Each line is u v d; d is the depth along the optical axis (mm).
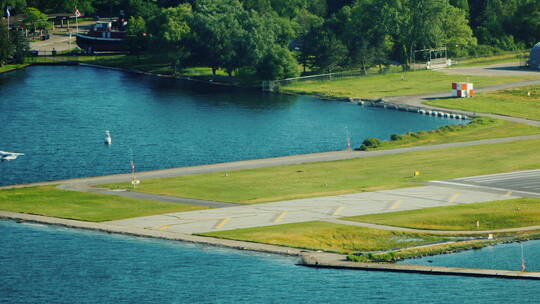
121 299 197250
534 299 194875
